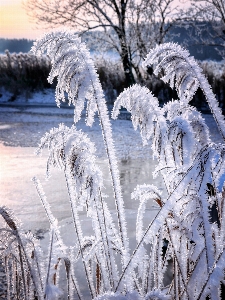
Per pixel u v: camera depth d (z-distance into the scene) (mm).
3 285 2369
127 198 4516
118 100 1422
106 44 14445
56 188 5051
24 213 4137
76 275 2488
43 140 1396
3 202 4500
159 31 14125
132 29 13891
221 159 1219
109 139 1345
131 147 7891
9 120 11406
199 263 1240
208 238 1190
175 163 1367
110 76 14805
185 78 1492
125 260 1355
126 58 13922
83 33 13703
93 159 1354
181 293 1323
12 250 1312
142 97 1373
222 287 1364
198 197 1183
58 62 1314
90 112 1339
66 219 3838
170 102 1566
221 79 13898
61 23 13133
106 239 1371
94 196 1347
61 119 11719
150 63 1531
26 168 6152
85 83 1291
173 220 1327
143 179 5484
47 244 3146
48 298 1259
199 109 13055
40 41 1354
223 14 14039
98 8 13195
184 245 1344
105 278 1369
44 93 16344
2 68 16453
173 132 1329
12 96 15961
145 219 3557
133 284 1330
